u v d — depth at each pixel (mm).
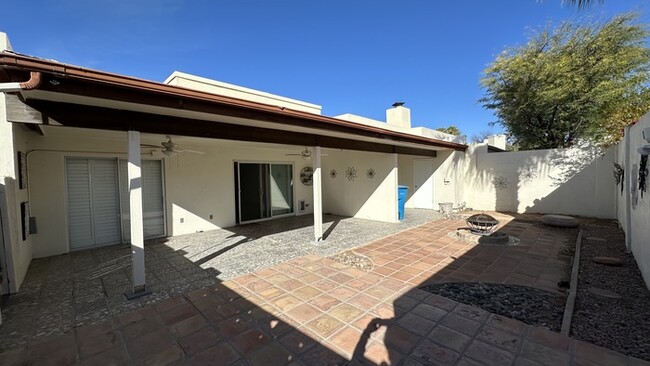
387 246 6133
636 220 4832
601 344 2559
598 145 8922
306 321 3037
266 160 9695
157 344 2676
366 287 3926
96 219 6406
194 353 2529
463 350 2504
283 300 3545
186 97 3453
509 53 11914
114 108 3564
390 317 3102
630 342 2584
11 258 3869
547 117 12000
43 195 5668
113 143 6504
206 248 6180
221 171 8500
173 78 7934
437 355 2441
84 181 6246
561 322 2961
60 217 5879
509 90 12156
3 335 2875
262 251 5844
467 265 4844
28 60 2357
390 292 3754
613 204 8680
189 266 4945
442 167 11430
